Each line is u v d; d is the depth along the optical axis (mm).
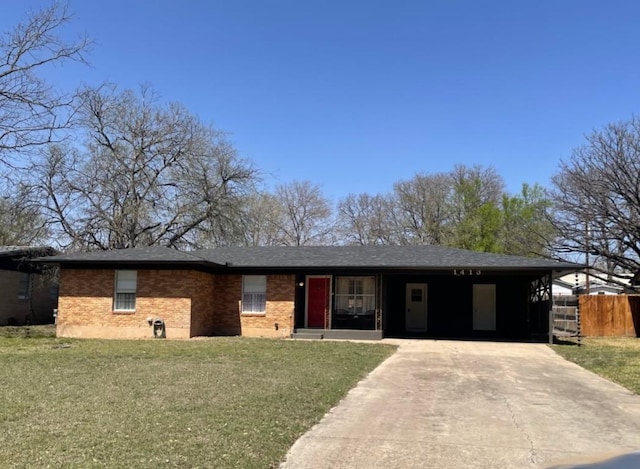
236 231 35812
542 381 11492
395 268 20578
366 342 19438
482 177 49562
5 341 18984
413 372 12453
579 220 30766
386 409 8617
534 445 6727
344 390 9938
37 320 30812
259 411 7883
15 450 5801
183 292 20859
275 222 55375
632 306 25875
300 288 23016
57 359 13445
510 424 7754
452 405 8977
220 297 22547
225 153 35500
